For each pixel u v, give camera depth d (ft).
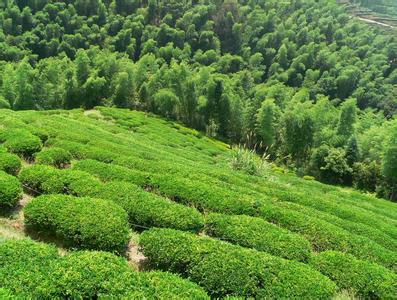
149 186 69.77
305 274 45.09
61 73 280.31
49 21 371.15
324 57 401.08
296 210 75.05
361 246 62.59
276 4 493.36
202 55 389.60
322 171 208.23
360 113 336.70
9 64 267.59
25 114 127.65
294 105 242.58
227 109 254.88
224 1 447.42
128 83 270.46
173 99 258.16
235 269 43.65
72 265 37.65
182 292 36.91
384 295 49.16
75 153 82.79
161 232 48.29
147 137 179.93
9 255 37.40
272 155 237.25
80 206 50.47
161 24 409.28
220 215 60.18
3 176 55.77
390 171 184.24
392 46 443.73
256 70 385.70
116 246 46.80
